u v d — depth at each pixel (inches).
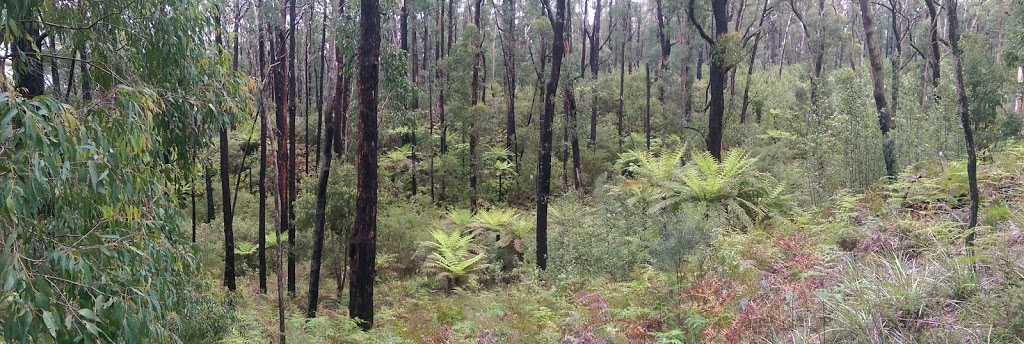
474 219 671.1
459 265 490.6
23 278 95.5
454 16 1095.0
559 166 864.9
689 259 234.8
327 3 455.8
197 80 195.5
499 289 410.6
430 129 889.5
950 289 160.4
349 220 467.8
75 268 106.3
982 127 421.1
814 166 423.2
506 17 865.5
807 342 158.9
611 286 278.4
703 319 200.5
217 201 768.9
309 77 944.9
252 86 230.7
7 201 91.8
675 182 446.3
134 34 177.5
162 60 184.1
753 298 210.8
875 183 375.6
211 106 191.3
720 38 498.3
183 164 211.6
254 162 877.8
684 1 558.6
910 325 152.9
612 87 1074.7
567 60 650.2
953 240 209.3
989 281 158.2
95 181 104.6
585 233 413.1
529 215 665.0
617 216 415.2
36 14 163.5
